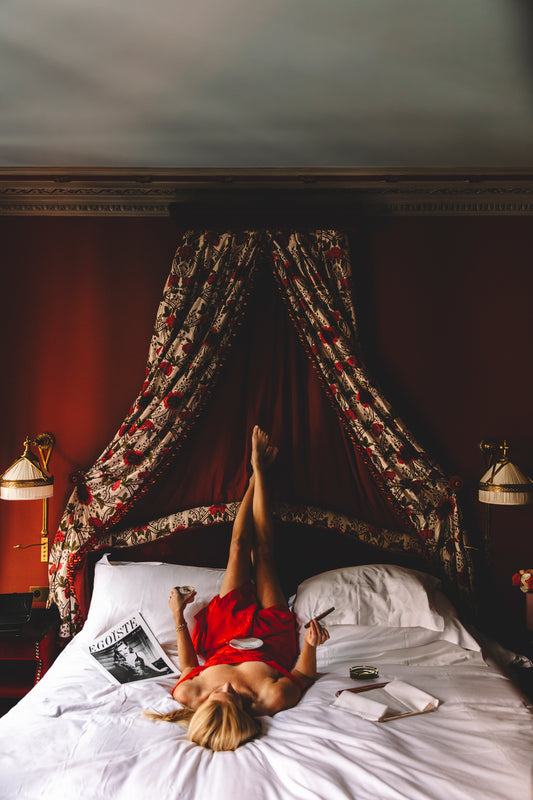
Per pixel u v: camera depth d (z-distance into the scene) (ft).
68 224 12.73
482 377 12.69
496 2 6.82
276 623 10.43
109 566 11.43
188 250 12.04
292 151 11.06
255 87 8.72
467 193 12.62
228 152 11.10
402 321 12.72
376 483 12.17
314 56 7.93
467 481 12.58
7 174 12.09
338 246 12.18
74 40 7.59
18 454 12.64
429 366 12.70
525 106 9.30
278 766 6.74
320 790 6.17
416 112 9.51
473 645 9.86
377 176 12.15
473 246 12.72
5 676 11.34
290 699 8.61
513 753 6.79
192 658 9.74
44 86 8.69
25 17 7.14
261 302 12.53
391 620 10.21
